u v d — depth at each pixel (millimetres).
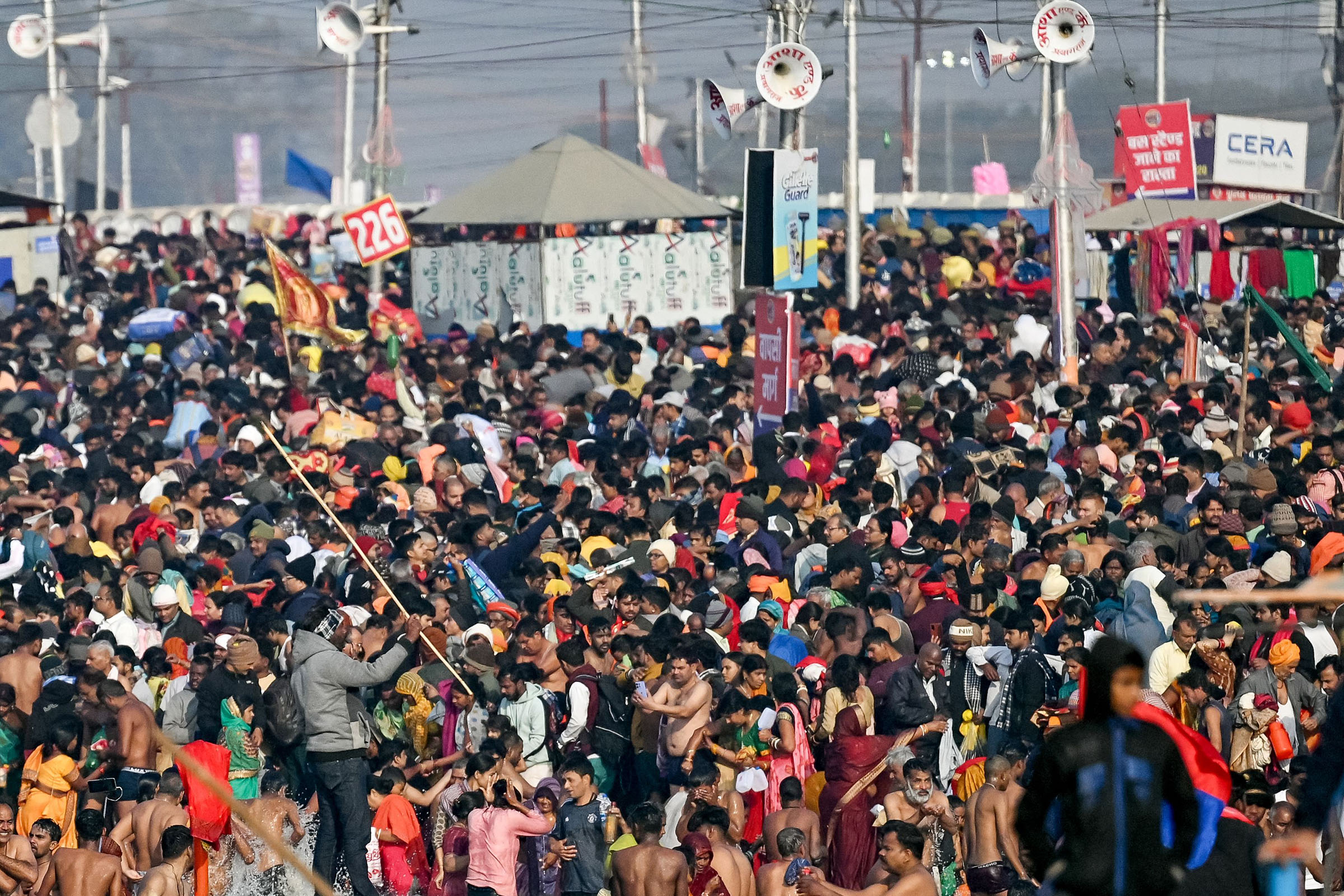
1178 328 103375
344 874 49969
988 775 44969
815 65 92500
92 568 63625
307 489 70312
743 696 48812
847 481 67375
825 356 98438
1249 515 60000
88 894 46812
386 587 54812
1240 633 49625
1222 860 29547
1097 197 96875
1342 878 38531
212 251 154875
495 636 55625
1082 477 69125
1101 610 53250
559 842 47344
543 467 75312
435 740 52719
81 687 52719
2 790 52594
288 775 52250
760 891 44281
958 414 73688
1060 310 96000
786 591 57406
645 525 62531
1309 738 48594
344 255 163750
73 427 92875
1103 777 24391
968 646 50281
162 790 48750
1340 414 80188
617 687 51594
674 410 80938
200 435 83438
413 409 89438
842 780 47812
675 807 48250
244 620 58000
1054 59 94688
